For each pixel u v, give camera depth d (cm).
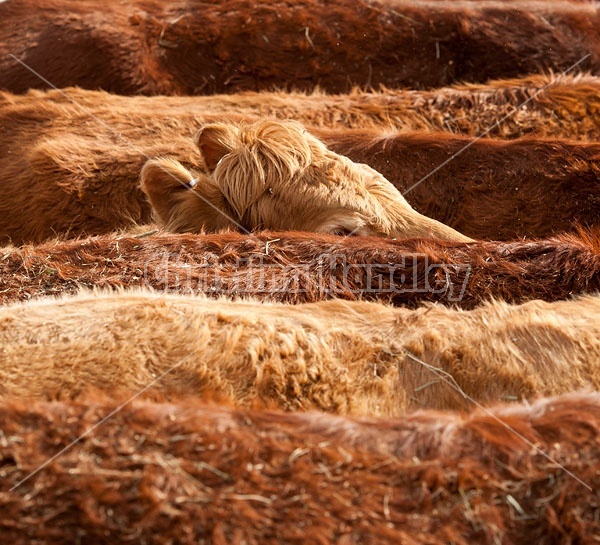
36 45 3291
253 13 3394
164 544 949
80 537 948
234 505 978
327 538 969
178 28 3356
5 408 1062
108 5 3409
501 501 1012
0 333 1368
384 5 3475
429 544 976
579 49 3484
